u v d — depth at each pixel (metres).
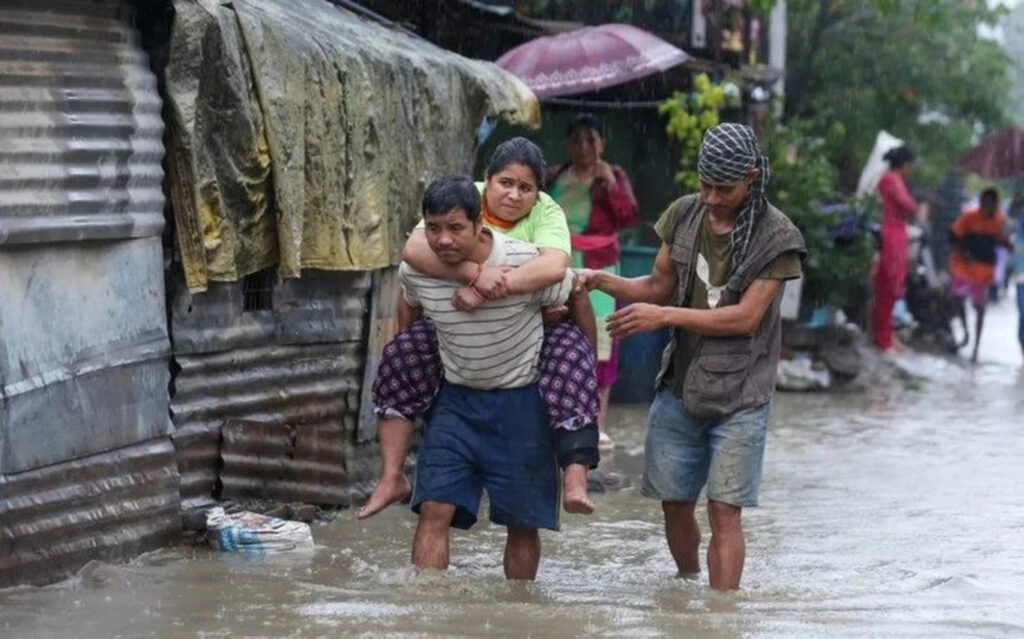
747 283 17.86
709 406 18.09
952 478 28.91
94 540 18.58
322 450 23.03
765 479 28.56
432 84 25.17
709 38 44.84
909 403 41.50
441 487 17.91
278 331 22.45
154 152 19.53
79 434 18.34
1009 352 59.28
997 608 17.34
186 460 20.91
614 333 17.97
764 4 44.81
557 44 34.41
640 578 19.52
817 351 44.69
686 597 17.84
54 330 17.94
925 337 56.56
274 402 22.47
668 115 42.75
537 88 33.72
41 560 17.67
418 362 18.16
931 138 65.00
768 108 46.59
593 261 29.97
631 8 43.22
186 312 20.70
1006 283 86.56
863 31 61.78
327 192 22.41
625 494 26.31
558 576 19.58
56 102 18.08
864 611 17.06
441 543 18.16
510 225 17.84
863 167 62.75
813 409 39.78
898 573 20.14
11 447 17.20
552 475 18.02
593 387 17.83
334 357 23.75
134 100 19.16
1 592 17.11
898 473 29.44
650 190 43.41
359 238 23.16
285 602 16.98
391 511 23.58
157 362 19.83
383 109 23.72
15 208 17.28
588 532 22.92
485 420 17.83
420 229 17.50
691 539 19.41
